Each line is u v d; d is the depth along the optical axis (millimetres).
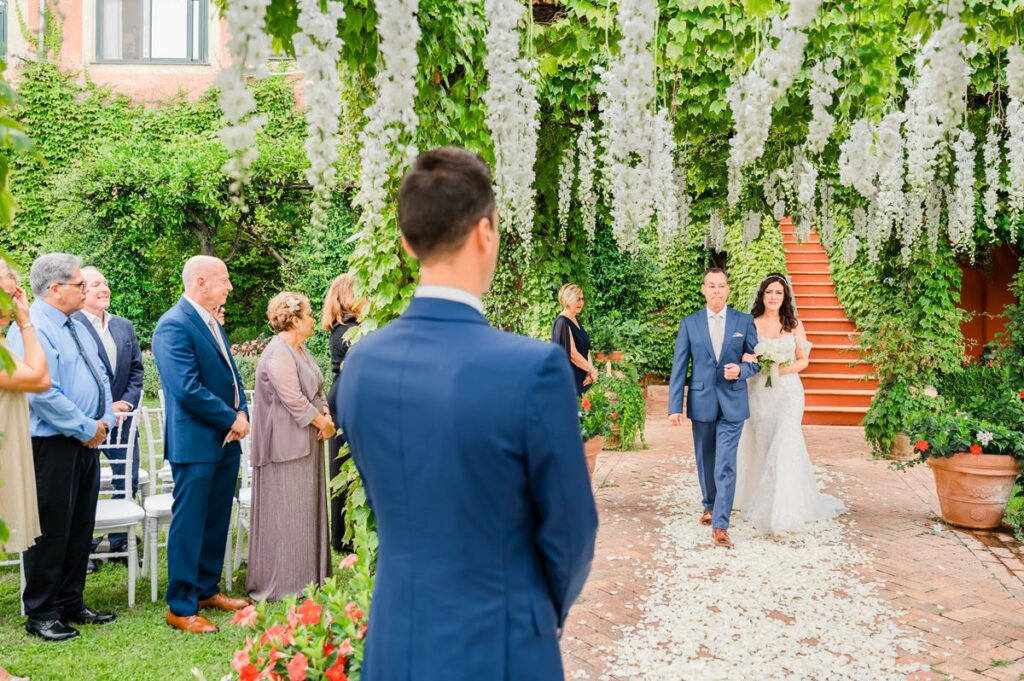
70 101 13250
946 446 5762
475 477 1279
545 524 1304
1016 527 5535
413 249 1441
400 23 2271
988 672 3398
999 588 4488
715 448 5695
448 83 3627
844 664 3465
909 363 8438
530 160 3516
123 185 12094
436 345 1354
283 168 12250
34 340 3328
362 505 3764
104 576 4695
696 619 3996
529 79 3334
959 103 2986
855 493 6973
